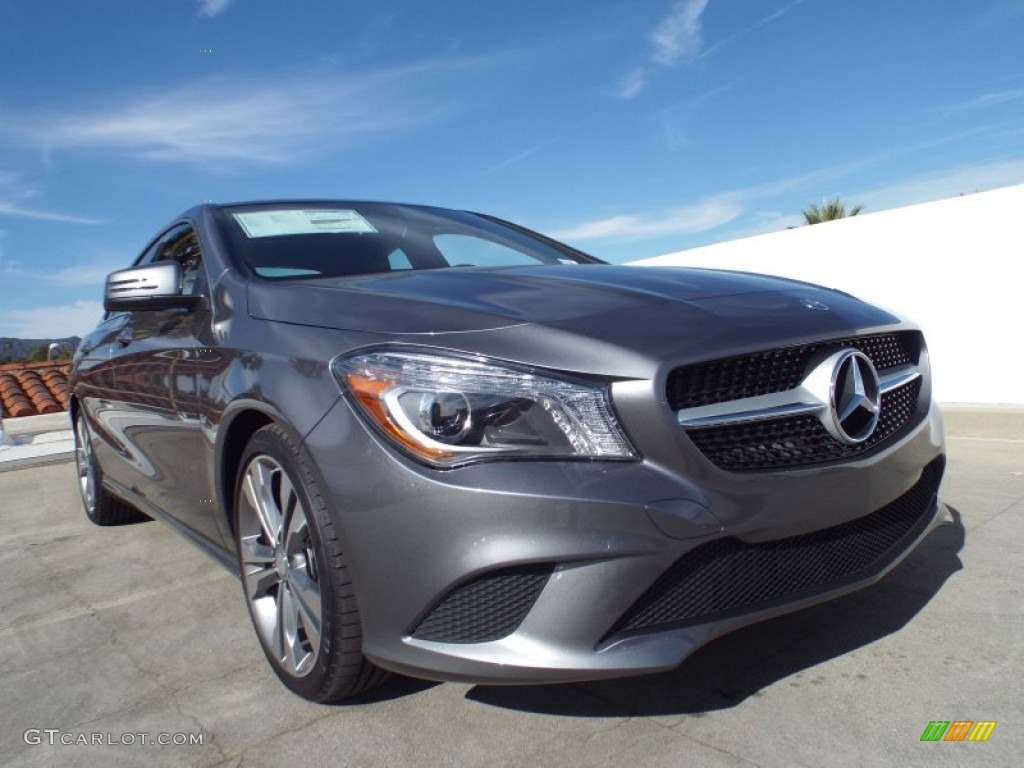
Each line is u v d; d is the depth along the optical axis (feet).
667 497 6.16
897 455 7.49
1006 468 14.92
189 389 9.23
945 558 10.16
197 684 8.23
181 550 13.12
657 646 6.22
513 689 7.57
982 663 7.47
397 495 6.27
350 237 10.66
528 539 6.02
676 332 6.64
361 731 7.04
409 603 6.30
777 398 6.82
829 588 6.99
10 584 12.03
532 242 12.55
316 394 6.92
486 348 6.52
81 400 14.21
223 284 9.35
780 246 25.18
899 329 8.08
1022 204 19.60
